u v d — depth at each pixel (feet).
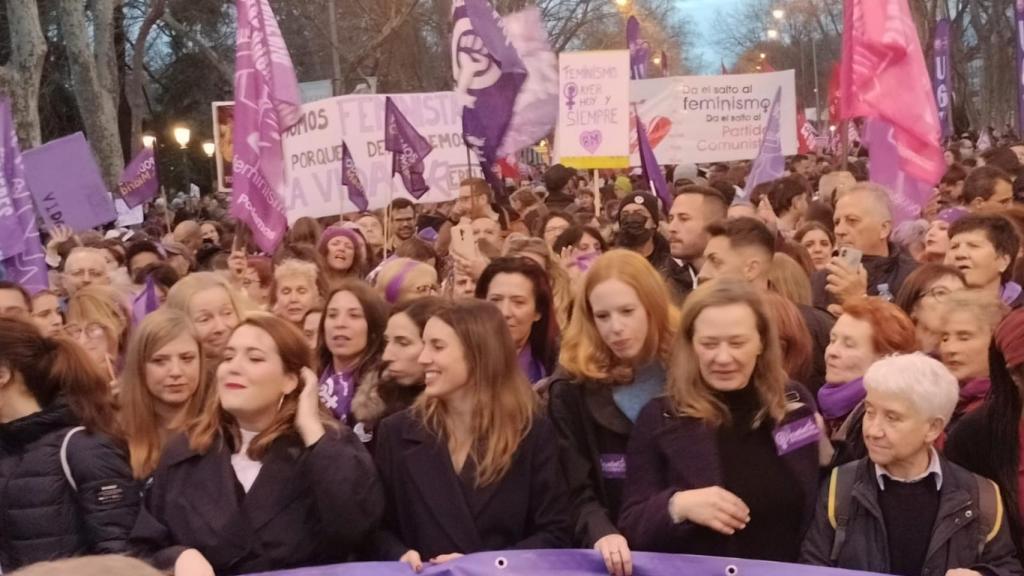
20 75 57.88
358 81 108.06
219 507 12.32
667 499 11.69
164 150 127.95
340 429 12.72
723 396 12.03
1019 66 45.78
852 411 13.62
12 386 12.94
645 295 12.96
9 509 12.77
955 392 11.33
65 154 34.63
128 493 12.94
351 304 15.70
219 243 39.81
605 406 13.14
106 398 13.47
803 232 25.03
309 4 121.60
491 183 28.60
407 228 34.96
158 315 13.80
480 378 12.62
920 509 11.43
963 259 18.29
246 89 26.37
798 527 11.94
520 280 16.10
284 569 12.17
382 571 11.91
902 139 25.02
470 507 12.63
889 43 24.93
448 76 108.99
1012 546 11.43
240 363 12.45
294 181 33.68
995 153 41.29
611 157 31.01
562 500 12.80
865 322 13.99
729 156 47.37
